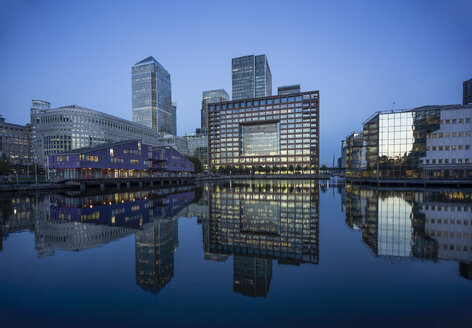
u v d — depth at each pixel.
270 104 160.00
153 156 81.19
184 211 23.50
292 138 156.00
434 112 56.03
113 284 8.21
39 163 138.50
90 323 5.91
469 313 6.07
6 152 169.00
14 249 12.17
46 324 5.90
